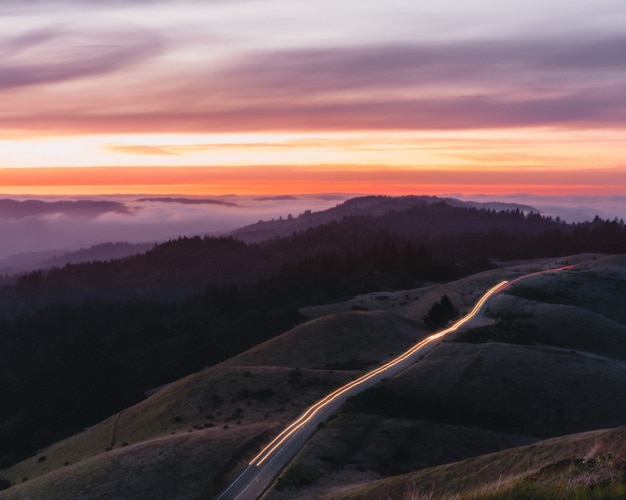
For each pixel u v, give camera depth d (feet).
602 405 200.03
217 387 224.53
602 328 292.61
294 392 213.87
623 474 40.70
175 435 176.76
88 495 140.87
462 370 215.51
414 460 155.33
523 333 285.84
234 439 163.22
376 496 104.32
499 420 190.29
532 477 54.70
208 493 136.98
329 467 144.36
